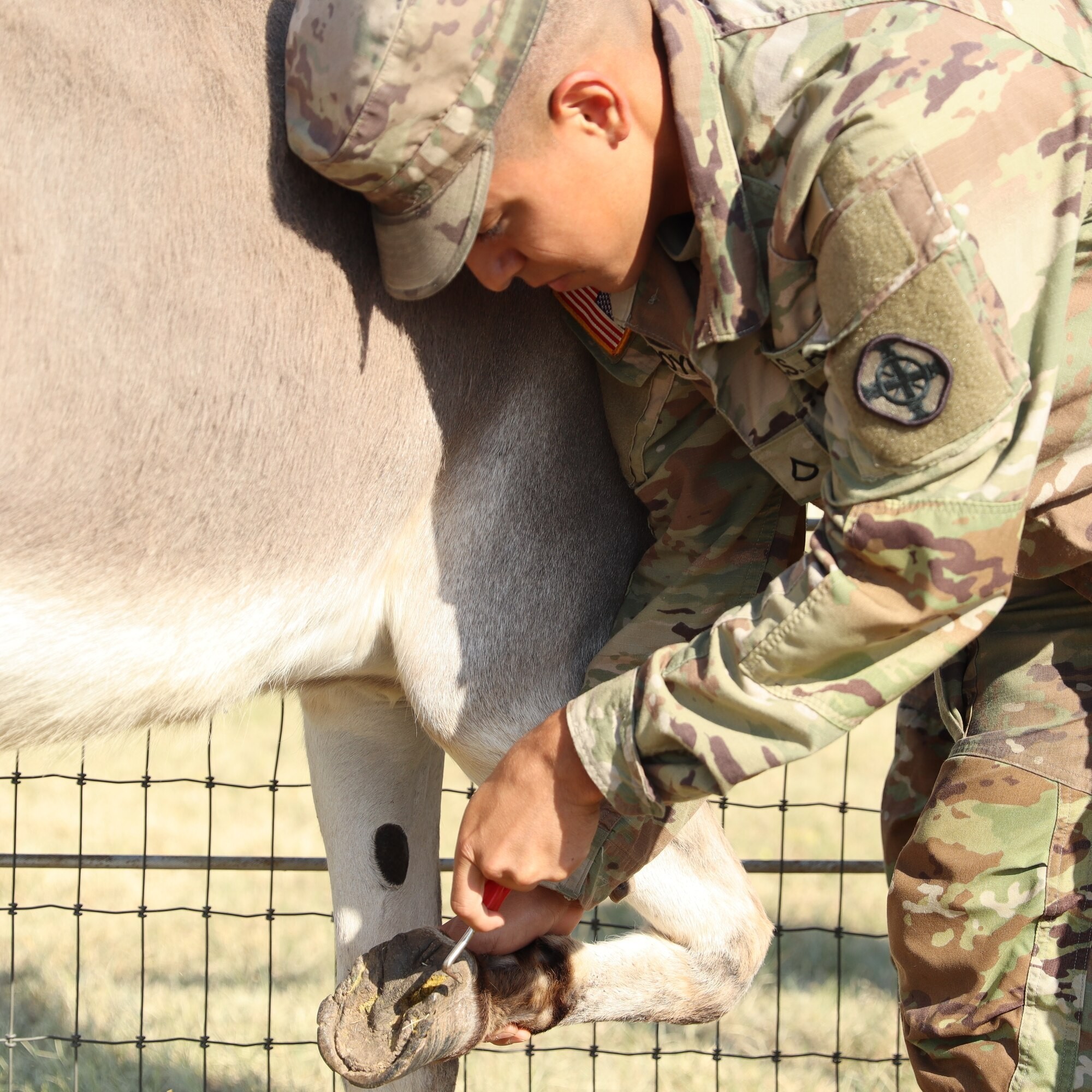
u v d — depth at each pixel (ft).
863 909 15.51
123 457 6.20
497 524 7.40
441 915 8.78
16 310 5.92
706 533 7.48
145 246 6.15
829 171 5.34
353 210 6.61
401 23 5.56
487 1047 11.89
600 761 5.97
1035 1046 6.68
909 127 5.25
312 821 18.19
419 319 6.89
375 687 7.98
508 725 7.52
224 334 6.34
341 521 6.91
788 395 6.18
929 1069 7.05
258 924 14.40
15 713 6.40
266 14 6.47
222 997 12.41
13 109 5.96
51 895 15.03
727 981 8.16
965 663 7.47
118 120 6.12
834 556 5.58
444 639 7.35
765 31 5.72
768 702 5.64
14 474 6.00
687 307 6.35
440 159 5.76
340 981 8.45
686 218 6.25
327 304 6.58
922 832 7.02
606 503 7.73
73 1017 11.78
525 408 7.40
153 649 6.52
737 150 5.77
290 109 6.01
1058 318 5.52
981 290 5.24
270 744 22.16
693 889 8.14
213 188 6.28
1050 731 6.84
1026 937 6.74
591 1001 7.77
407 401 6.95
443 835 17.26
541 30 5.60
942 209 5.21
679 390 7.19
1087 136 5.57
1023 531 6.53
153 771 20.25
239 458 6.48
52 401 6.02
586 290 7.07
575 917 7.57
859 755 22.86
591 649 7.73
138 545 6.35
